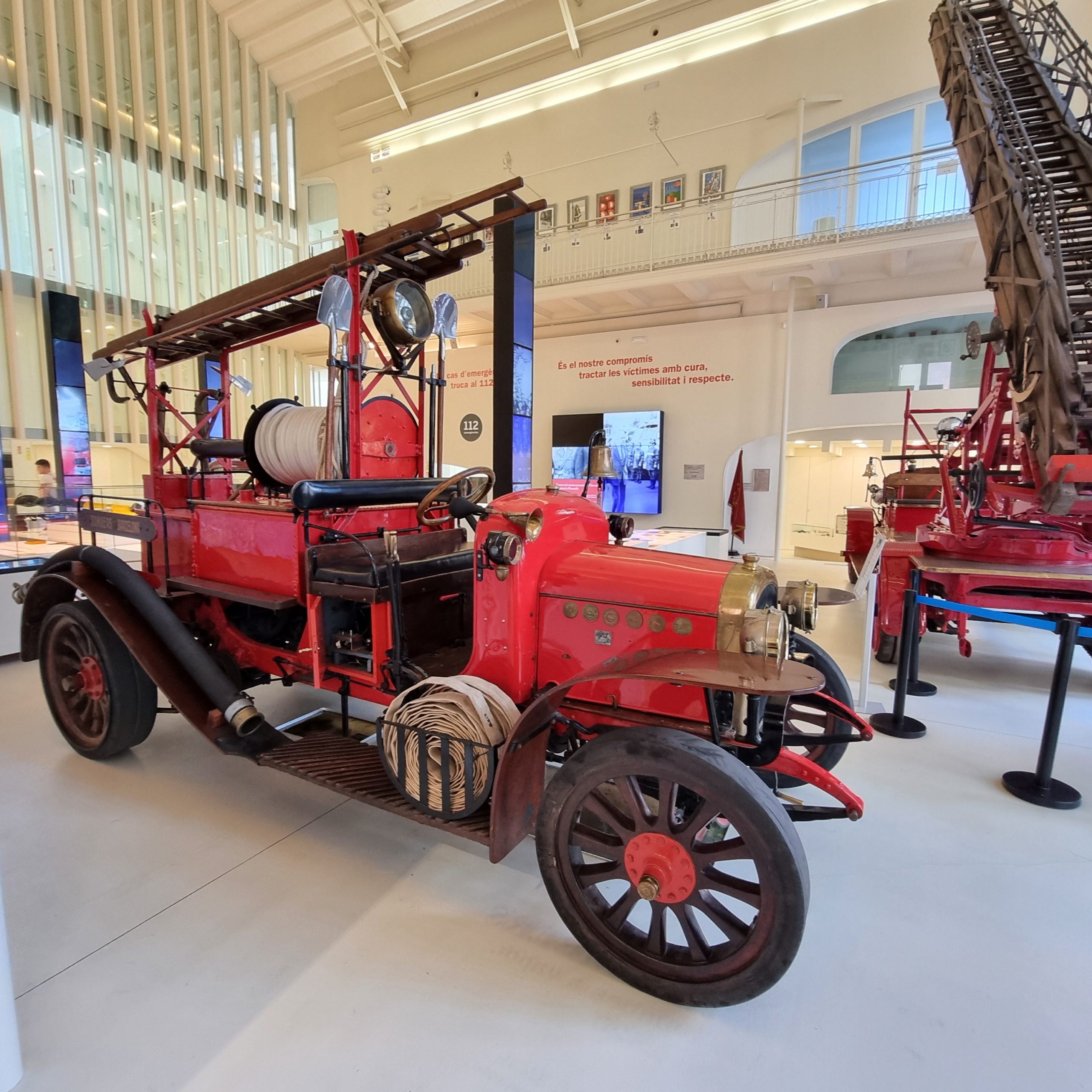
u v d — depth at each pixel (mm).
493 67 11320
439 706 1843
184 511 2980
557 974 1648
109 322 12078
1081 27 7473
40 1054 1394
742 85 9328
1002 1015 1524
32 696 3740
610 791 1918
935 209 8453
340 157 13797
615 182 10414
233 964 1668
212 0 13094
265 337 3805
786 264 8172
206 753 2941
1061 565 3426
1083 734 3254
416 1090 1325
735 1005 1518
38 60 10891
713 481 10000
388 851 2191
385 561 2307
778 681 1412
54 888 1973
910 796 2605
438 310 3168
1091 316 3732
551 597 1921
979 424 4621
